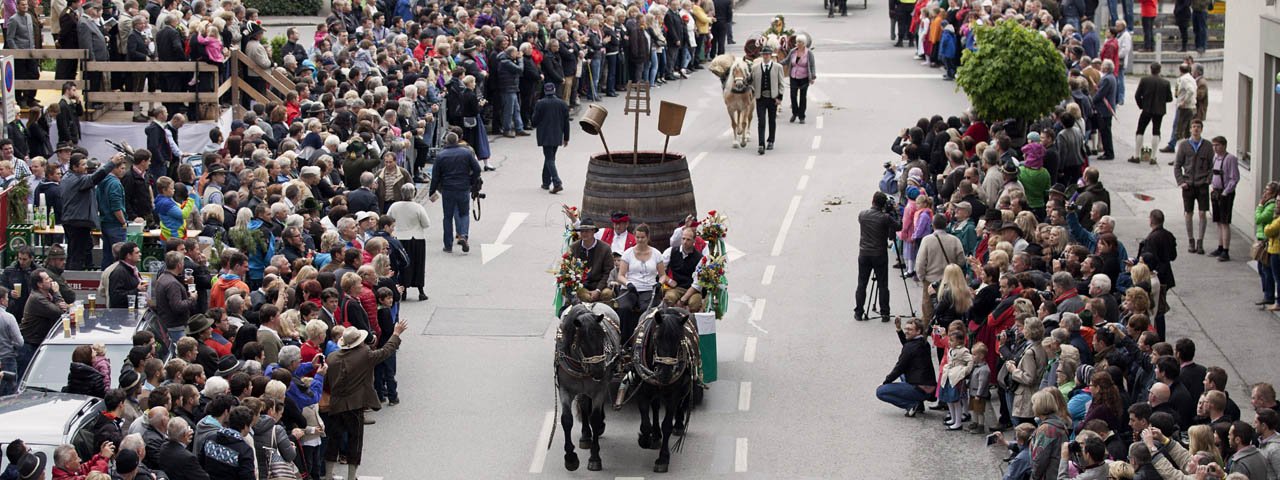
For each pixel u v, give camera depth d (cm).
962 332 3669
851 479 3400
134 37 5903
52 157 5334
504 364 4181
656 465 3434
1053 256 4084
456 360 4206
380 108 5872
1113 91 6450
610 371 3391
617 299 3791
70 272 4134
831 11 10831
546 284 4906
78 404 3148
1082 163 5581
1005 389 3509
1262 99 5069
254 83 6244
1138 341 3312
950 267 3894
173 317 3706
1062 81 5803
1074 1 8694
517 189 6116
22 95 5944
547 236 5453
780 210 5784
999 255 3791
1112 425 3050
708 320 3869
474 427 3738
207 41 5869
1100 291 3591
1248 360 4072
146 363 3128
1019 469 3144
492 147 6900
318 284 3634
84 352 3275
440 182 5184
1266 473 2756
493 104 7125
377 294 3781
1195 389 3164
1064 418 3083
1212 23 8931
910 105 7731
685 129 7269
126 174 4434
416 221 4728
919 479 3391
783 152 6756
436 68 6619
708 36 9075
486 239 5419
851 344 4319
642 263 3847
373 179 4841
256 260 4162
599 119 4550
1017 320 3503
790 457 3531
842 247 5297
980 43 5897
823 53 9344
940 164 5494
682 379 3397
